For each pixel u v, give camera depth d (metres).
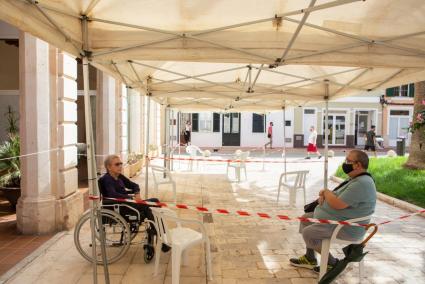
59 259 4.35
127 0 3.15
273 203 7.70
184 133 23.58
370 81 5.52
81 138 11.40
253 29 3.62
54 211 5.32
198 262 4.34
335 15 3.45
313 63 3.69
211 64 6.23
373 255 4.63
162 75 6.90
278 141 25.31
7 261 4.30
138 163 11.68
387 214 6.84
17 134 7.05
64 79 5.43
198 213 6.68
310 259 4.22
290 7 3.31
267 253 4.67
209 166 14.12
